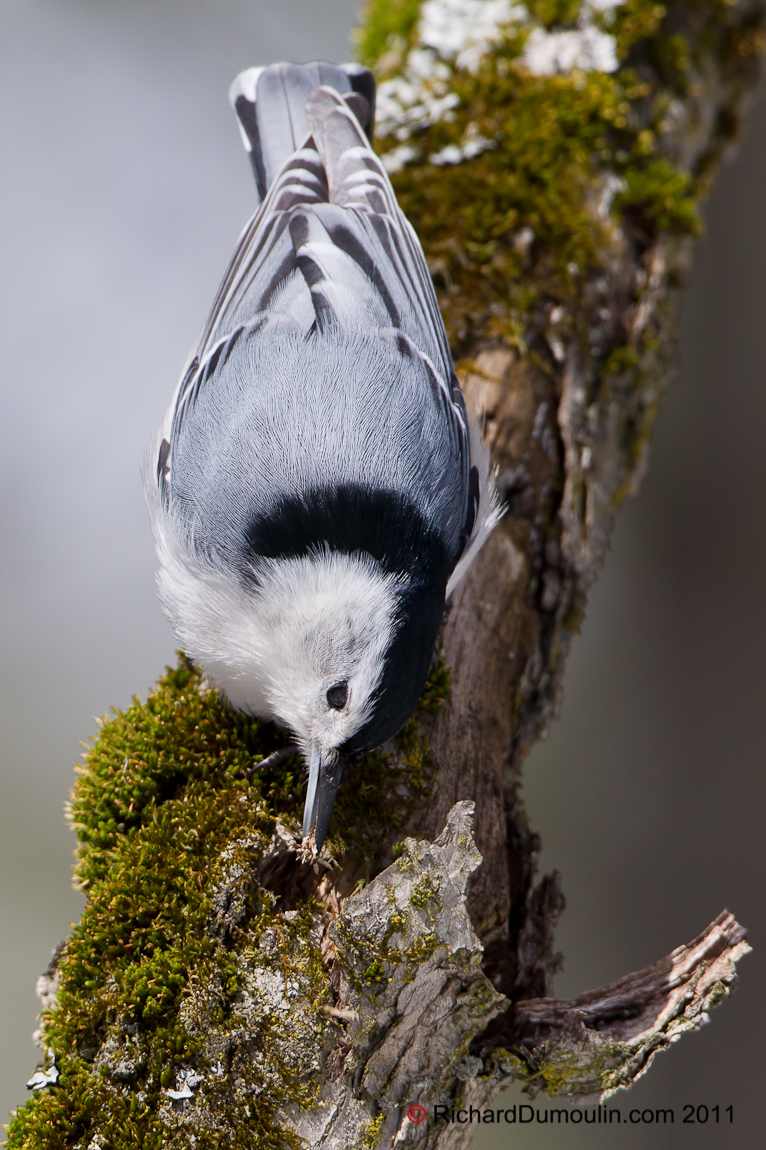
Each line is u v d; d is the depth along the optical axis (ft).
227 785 18.94
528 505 25.04
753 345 41.52
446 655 22.03
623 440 28.84
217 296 23.82
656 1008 16.81
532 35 31.07
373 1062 15.55
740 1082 31.24
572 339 26.94
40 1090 15.78
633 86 30.68
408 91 30.48
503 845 19.52
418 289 23.39
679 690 39.96
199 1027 15.69
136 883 17.22
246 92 28.17
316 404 20.58
